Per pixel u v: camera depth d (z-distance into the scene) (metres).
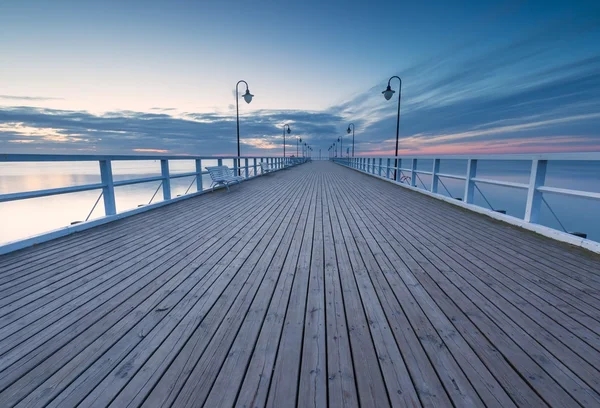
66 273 2.66
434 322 1.91
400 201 6.89
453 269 2.78
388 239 3.77
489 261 2.99
